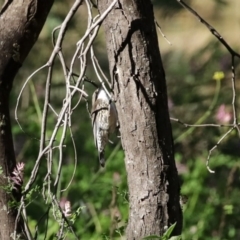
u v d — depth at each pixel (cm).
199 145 1202
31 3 626
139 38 552
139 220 560
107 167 1035
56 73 1326
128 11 554
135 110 554
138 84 552
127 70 554
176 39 1839
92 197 992
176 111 1261
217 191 1070
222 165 1098
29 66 1323
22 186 612
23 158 1080
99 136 656
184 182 1036
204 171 1038
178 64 1407
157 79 556
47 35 1301
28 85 1281
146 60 553
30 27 630
